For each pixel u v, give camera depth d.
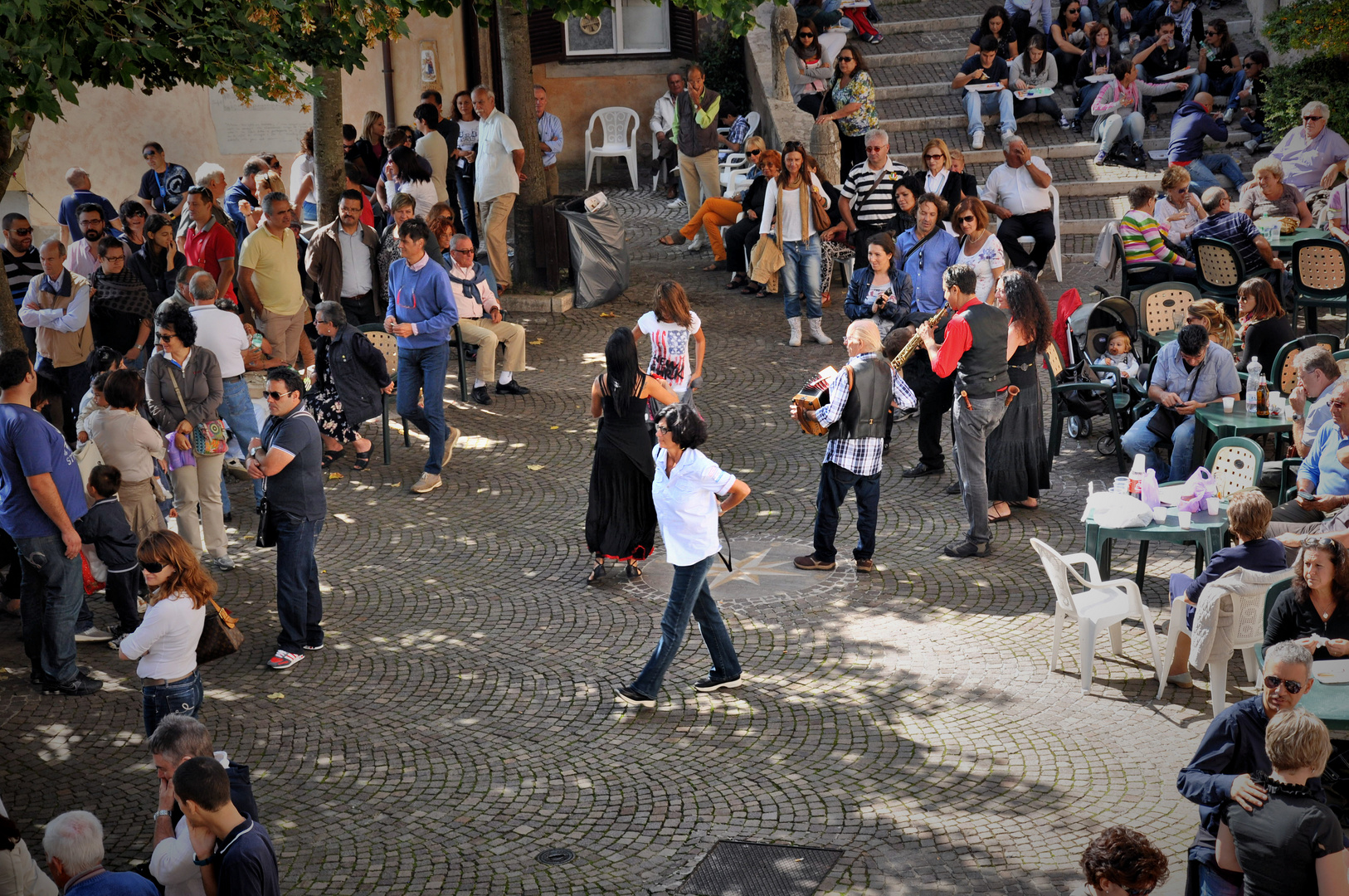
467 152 22.27
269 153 21.94
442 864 7.28
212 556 11.52
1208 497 9.79
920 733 8.50
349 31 12.67
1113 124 20.81
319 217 17.86
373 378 13.59
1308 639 7.57
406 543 11.97
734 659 9.16
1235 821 5.65
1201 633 8.30
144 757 8.59
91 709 9.20
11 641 10.28
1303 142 18.50
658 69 27.39
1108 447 13.33
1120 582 9.23
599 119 27.75
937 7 25.89
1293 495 10.80
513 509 12.67
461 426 14.88
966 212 13.32
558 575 11.23
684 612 8.81
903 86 23.12
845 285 19.77
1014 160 17.88
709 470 8.61
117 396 10.05
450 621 10.43
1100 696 8.91
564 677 9.47
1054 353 13.32
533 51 27.00
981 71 21.75
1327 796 7.12
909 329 12.68
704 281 20.41
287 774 8.27
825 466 10.84
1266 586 8.16
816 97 21.75
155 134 21.36
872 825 7.50
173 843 5.96
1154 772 7.93
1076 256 19.55
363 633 10.25
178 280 14.23
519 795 7.98
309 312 15.93
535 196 19.44
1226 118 21.66
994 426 11.06
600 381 10.75
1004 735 8.43
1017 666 9.35
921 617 10.19
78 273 15.11
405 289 12.88
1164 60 22.12
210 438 11.19
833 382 10.60
